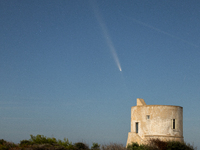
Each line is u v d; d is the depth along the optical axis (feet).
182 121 143.43
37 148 118.21
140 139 136.15
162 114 136.98
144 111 140.05
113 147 126.62
